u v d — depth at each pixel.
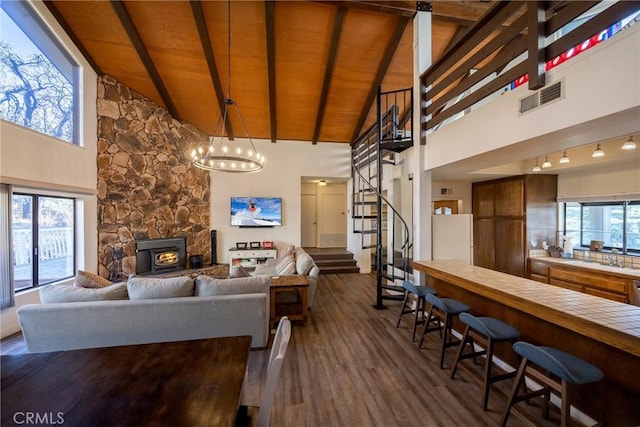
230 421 0.97
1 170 3.22
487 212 5.34
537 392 1.96
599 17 1.75
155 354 1.45
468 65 3.08
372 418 2.02
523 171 4.54
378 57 5.00
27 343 2.62
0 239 3.28
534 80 2.14
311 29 4.44
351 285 5.96
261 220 7.06
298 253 5.36
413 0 4.01
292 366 2.73
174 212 6.08
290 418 2.02
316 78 5.40
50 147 3.84
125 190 5.16
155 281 2.86
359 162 6.93
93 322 2.66
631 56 1.59
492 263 5.21
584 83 1.83
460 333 3.27
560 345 2.11
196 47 4.61
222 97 5.66
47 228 4.09
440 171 4.02
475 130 2.88
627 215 3.93
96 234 4.76
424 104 3.96
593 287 3.71
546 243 4.64
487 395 2.11
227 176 7.06
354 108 6.27
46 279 4.07
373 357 2.91
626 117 1.74
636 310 1.85
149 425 0.94
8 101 3.43
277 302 3.86
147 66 4.76
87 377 1.24
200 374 1.26
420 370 2.65
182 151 6.26
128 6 3.93
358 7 4.04
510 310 2.58
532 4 2.16
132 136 5.27
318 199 9.37
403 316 4.13
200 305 2.81
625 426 1.70
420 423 1.97
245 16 4.17
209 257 6.88
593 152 3.56
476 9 4.17
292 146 7.36
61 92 4.20
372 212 6.89
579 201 4.40
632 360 1.67
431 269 3.45
